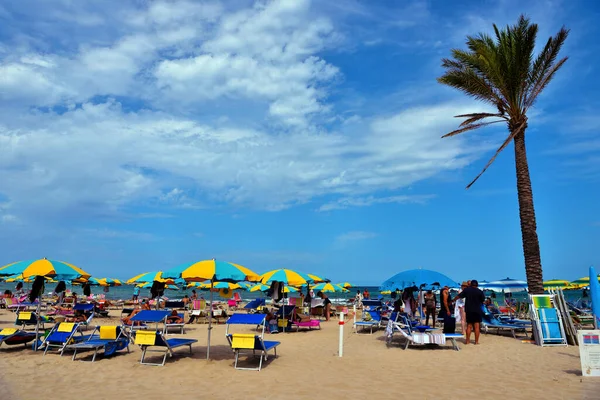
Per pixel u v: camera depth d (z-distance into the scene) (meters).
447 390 7.47
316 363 10.02
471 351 11.57
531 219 14.84
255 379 8.38
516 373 8.84
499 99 15.62
